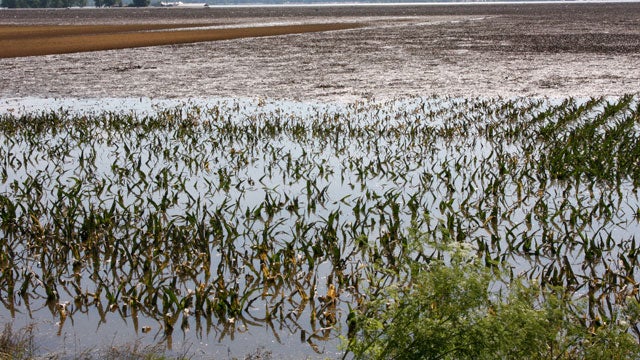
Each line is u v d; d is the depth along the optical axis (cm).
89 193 988
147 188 1019
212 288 593
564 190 959
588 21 7156
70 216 776
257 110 1761
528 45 3878
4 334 510
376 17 9625
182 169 1141
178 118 1605
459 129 1412
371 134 1407
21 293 616
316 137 1388
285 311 581
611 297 609
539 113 1552
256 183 1052
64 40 4691
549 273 635
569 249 732
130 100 1981
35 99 2022
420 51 3544
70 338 527
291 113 1700
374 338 385
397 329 371
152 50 3775
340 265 671
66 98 2034
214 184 1048
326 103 1873
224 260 683
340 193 984
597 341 381
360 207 909
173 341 526
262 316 572
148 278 640
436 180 1047
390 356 377
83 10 18200
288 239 778
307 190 974
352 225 811
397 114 1619
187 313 551
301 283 640
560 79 2322
